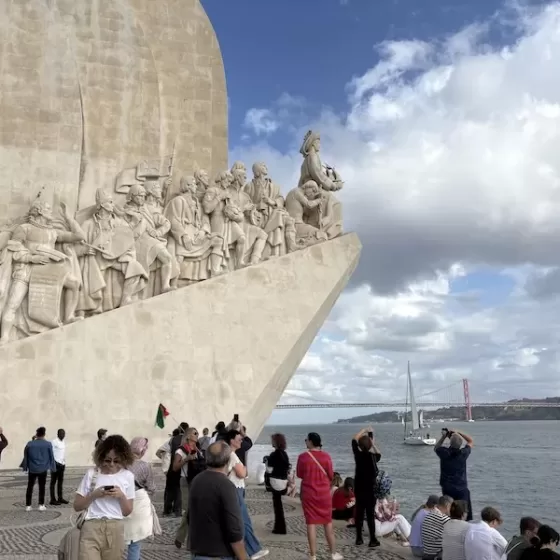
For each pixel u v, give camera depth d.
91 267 14.75
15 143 15.75
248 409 15.13
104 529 3.84
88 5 17.00
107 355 14.25
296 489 11.06
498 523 5.74
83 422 13.80
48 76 16.25
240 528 3.62
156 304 14.86
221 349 15.22
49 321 14.00
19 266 14.10
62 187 15.82
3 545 6.47
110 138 16.67
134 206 15.61
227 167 17.84
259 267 16.02
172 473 8.43
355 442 7.03
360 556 6.34
